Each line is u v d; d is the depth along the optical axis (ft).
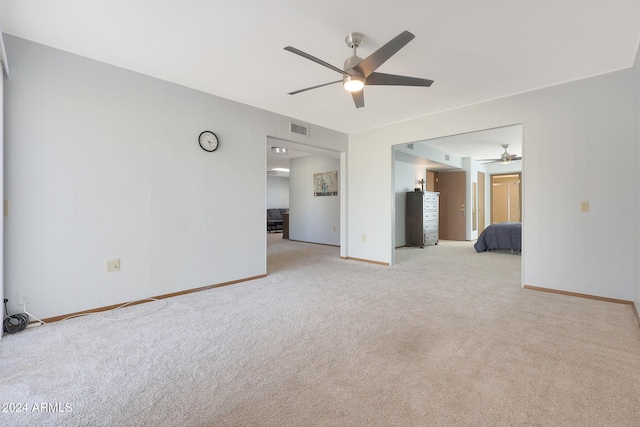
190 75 10.05
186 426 4.42
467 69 9.55
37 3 6.38
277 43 8.03
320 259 17.93
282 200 41.88
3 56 6.64
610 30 7.41
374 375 5.69
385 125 16.03
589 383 5.36
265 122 13.53
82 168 8.73
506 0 6.28
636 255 9.04
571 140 10.49
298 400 4.99
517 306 9.46
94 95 8.93
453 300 10.11
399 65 9.26
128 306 9.59
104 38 7.82
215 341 7.14
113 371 5.85
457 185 27.68
